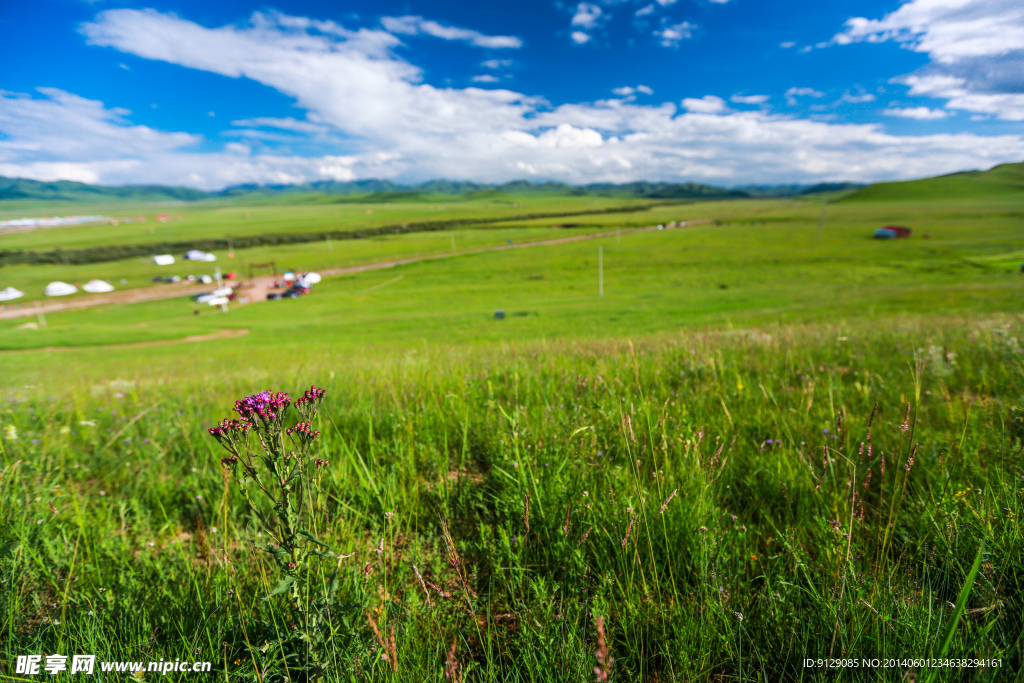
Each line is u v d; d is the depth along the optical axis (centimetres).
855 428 330
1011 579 187
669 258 11250
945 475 243
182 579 217
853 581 186
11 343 4338
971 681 156
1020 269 6378
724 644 179
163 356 3122
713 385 478
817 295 5341
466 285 9256
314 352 2359
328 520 258
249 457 171
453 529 260
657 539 217
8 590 200
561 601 197
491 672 168
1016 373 444
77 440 418
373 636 179
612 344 935
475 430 375
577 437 312
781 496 270
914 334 858
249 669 173
